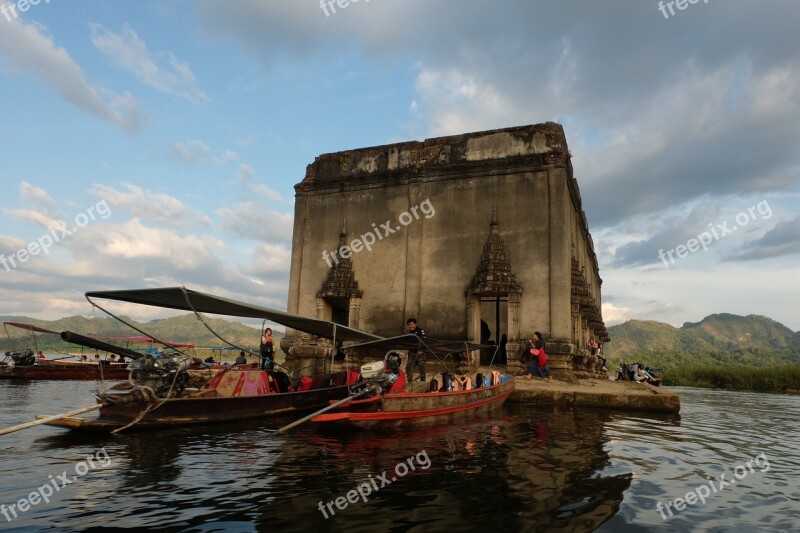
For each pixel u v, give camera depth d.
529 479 6.08
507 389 13.41
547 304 16.83
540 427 10.06
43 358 25.81
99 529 4.32
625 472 6.59
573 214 20.78
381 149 20.77
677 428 10.93
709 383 37.09
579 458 7.29
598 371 23.05
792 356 101.81
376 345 13.45
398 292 19.25
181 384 9.91
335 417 8.56
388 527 4.45
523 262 17.48
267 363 14.49
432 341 12.70
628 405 13.52
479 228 18.34
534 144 18.20
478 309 18.02
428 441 8.34
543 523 4.62
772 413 16.14
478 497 5.34
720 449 8.70
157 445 7.77
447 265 18.56
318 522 4.55
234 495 5.30
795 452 8.76
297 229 21.67
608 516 4.86
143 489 5.50
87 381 22.27
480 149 18.97
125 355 9.95
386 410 9.18
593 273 32.09
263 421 10.30
